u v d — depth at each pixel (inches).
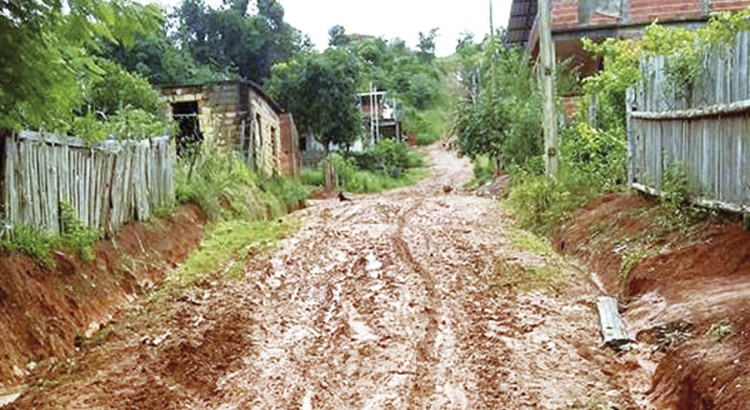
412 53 2517.2
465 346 215.2
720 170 251.4
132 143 350.3
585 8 672.4
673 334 189.5
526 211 429.4
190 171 466.3
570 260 315.9
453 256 338.6
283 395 186.9
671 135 298.7
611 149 426.9
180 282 309.0
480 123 750.5
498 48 885.2
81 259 270.7
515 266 304.7
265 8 1644.9
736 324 173.3
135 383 193.2
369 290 287.6
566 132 512.7
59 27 207.9
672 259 239.5
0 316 208.7
